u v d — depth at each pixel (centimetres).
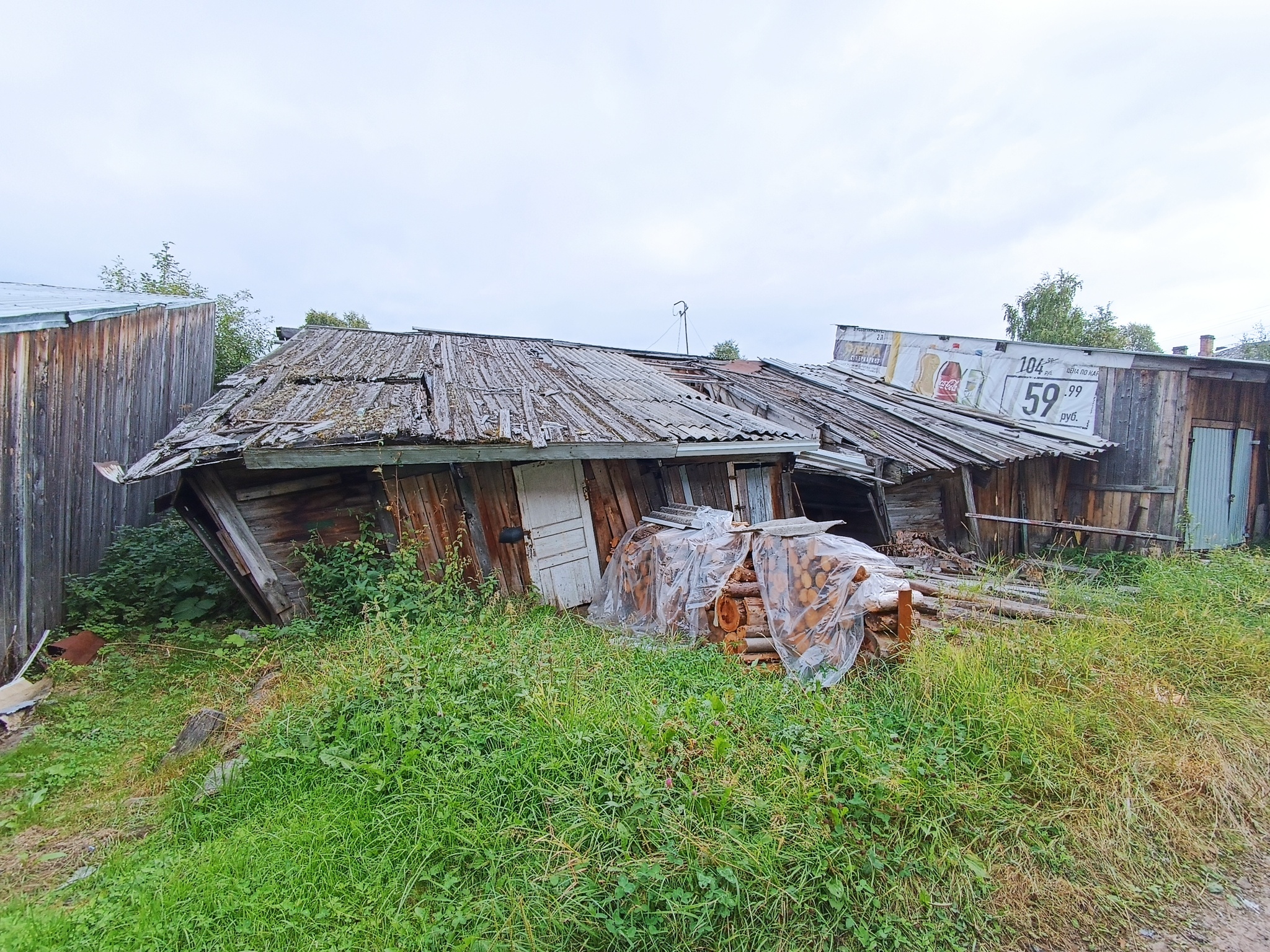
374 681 330
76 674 462
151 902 223
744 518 772
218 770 296
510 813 252
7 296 607
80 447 584
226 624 568
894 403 1130
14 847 269
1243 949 221
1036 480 1038
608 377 902
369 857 240
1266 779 310
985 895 237
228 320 1191
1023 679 363
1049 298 1845
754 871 225
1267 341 2484
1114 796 284
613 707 315
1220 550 677
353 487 577
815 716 307
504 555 616
